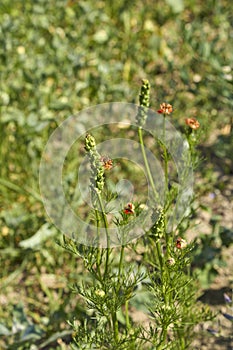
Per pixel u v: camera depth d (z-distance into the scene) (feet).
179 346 9.93
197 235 13.14
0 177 14.39
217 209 14.02
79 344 8.40
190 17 20.29
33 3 18.81
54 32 18.58
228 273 12.39
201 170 14.76
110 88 16.19
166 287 8.18
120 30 19.43
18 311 11.05
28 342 10.74
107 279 7.98
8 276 12.70
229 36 18.51
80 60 16.72
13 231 12.85
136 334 8.41
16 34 18.06
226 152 15.10
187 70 16.98
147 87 8.37
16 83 16.01
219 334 10.67
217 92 16.16
